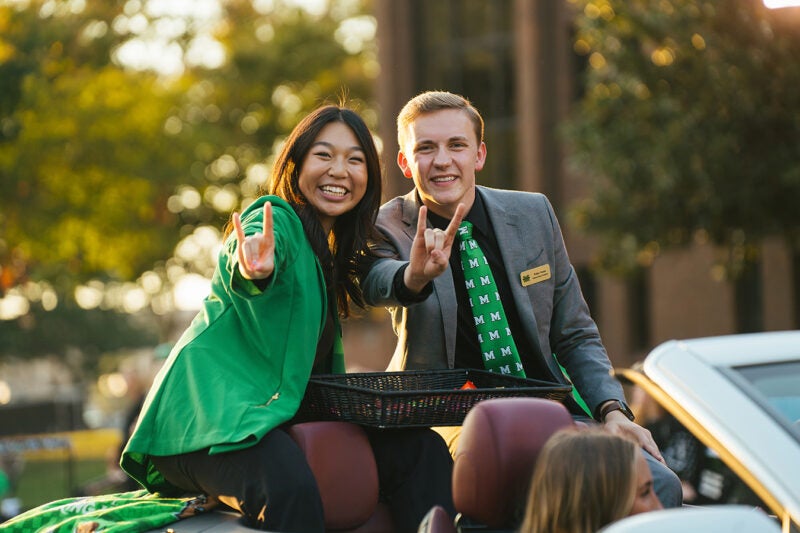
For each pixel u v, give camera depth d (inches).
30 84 967.6
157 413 152.8
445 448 153.6
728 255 729.6
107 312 2758.4
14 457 472.1
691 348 141.8
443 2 1144.8
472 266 177.0
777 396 132.6
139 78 1218.0
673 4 613.0
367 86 1616.6
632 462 105.8
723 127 615.8
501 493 116.2
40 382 3102.9
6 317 2605.8
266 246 139.4
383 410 143.4
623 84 639.8
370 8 1632.6
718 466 210.2
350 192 163.5
